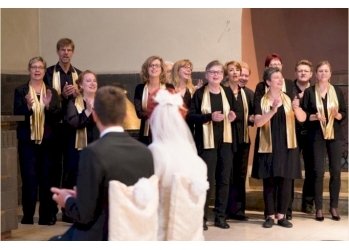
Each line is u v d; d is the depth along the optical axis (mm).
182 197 3221
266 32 8023
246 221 6195
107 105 3115
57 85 6215
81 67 7945
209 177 5668
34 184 6008
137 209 3018
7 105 7707
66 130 6020
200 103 5699
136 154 3107
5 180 5273
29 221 6066
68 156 5891
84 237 3064
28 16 7941
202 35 7500
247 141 6078
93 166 2975
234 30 7375
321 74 6078
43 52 8086
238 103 5934
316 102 6062
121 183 3000
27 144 5949
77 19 7957
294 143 5746
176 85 5938
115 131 3119
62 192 3152
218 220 5848
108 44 7848
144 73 5773
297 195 6715
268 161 5734
